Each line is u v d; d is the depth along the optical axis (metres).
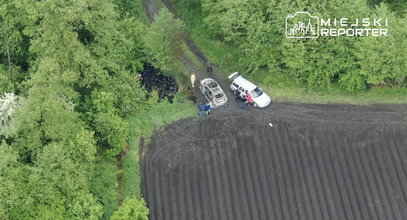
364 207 35.16
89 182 34.12
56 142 32.66
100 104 37.28
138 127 39.88
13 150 32.50
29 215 30.41
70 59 36.78
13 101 34.94
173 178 36.75
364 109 40.53
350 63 40.53
